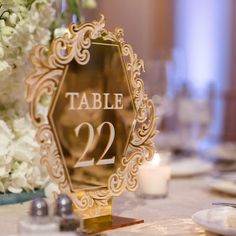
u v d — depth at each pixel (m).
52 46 0.85
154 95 2.40
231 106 5.29
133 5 5.43
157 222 0.96
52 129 0.85
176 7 5.68
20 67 1.06
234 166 2.01
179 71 3.05
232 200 1.24
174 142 2.56
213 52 5.50
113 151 0.95
